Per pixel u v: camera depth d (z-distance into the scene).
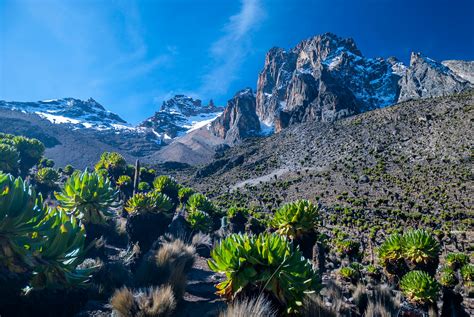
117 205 8.54
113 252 10.30
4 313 4.57
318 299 5.52
